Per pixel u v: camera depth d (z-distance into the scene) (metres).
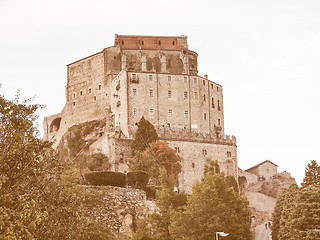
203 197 61.84
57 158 41.12
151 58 177.38
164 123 154.12
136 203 61.00
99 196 52.19
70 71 180.12
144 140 135.12
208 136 150.88
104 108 167.75
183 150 145.50
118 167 134.75
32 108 40.59
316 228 70.31
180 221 59.00
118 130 153.62
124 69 163.75
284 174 188.75
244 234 77.00
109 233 51.16
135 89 154.25
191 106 158.38
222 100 169.00
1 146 38.41
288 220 81.56
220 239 59.88
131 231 58.53
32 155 38.69
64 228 37.53
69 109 177.12
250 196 159.50
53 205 37.94
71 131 169.12
